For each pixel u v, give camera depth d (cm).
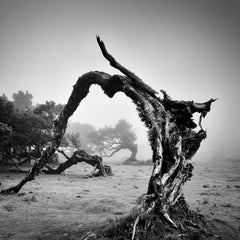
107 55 815
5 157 2473
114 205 988
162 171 640
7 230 707
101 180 1909
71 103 1186
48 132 2731
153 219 548
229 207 992
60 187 1484
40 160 1248
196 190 1441
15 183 1611
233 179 2069
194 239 552
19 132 2530
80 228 679
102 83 962
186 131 723
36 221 784
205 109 714
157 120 700
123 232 539
